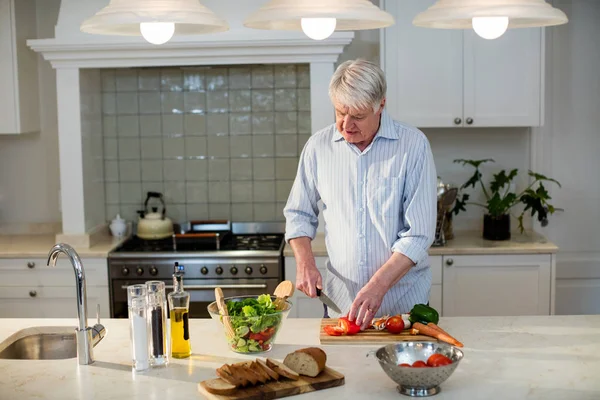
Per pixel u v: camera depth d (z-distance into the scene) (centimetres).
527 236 437
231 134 468
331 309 287
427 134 457
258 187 471
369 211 268
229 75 464
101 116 467
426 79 414
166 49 408
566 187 460
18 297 415
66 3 412
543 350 231
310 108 464
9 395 203
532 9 222
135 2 217
